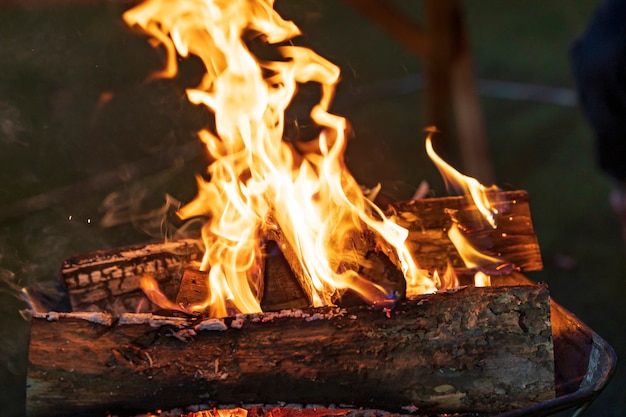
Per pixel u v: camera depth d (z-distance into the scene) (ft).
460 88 8.59
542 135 11.02
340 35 14.56
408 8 16.06
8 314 7.36
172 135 10.73
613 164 4.50
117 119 11.34
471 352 3.73
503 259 5.01
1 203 9.25
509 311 3.75
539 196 9.62
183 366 3.71
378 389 3.75
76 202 9.13
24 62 13.44
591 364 3.90
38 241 8.32
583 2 15.89
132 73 12.88
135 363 3.70
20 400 6.40
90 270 4.82
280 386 3.74
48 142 10.75
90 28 14.84
